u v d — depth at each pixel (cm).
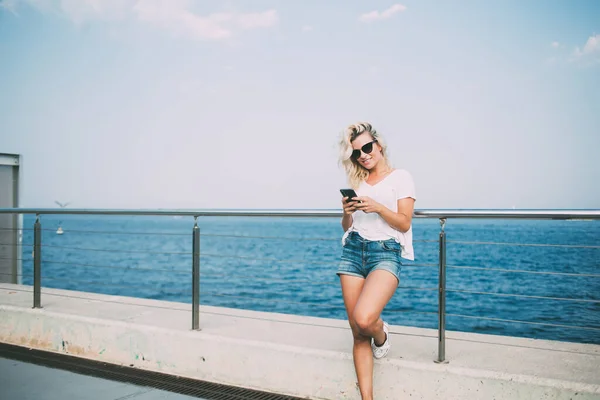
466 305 1441
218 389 319
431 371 266
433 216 273
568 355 282
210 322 370
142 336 359
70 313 399
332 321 368
